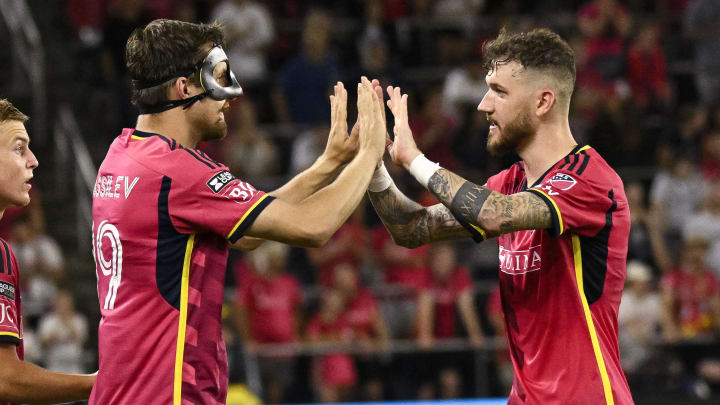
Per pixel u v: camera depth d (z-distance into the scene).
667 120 40.00
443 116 37.19
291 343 30.23
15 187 11.79
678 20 45.22
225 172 10.92
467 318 30.92
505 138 11.94
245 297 30.17
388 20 42.59
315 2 43.53
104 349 11.05
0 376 11.34
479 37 40.72
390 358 30.53
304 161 35.94
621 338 30.41
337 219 10.92
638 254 34.66
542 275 11.53
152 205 10.80
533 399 11.56
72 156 36.25
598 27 40.81
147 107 11.27
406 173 34.12
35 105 37.00
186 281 10.85
